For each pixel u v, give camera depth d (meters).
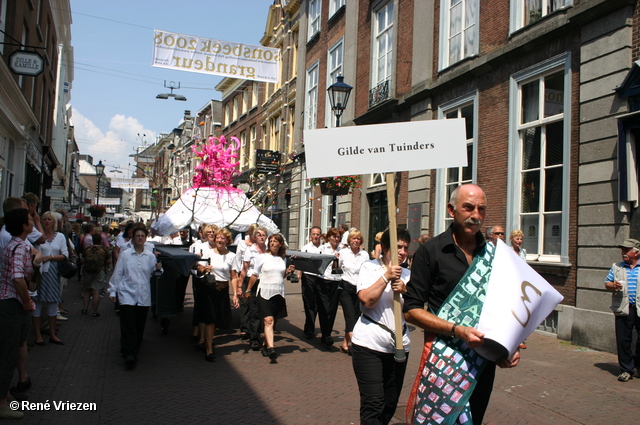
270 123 27.81
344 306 7.53
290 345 8.07
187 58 12.90
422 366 2.94
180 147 45.72
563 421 4.91
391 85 15.25
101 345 7.76
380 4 16.50
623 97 7.72
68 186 49.16
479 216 2.91
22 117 15.88
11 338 4.49
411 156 3.69
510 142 10.35
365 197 16.83
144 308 6.78
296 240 22.66
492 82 11.09
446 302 2.86
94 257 10.55
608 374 6.52
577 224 8.59
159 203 20.69
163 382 5.91
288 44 25.64
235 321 9.89
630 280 6.24
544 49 9.67
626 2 7.85
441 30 13.05
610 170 7.95
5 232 5.08
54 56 23.77
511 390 5.84
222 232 7.57
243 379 6.11
